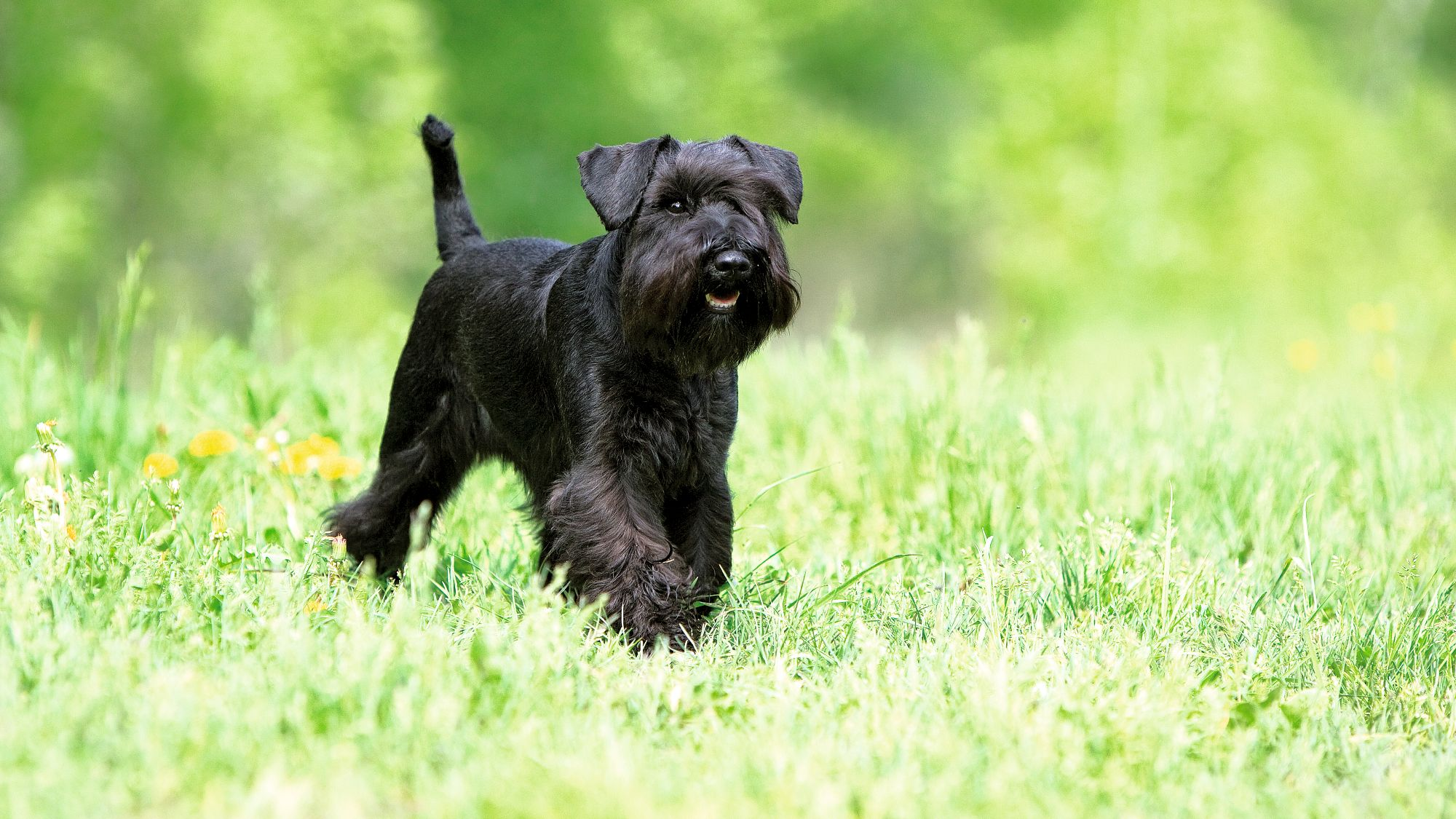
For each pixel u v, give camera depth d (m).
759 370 13.49
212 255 33.28
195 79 30.75
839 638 7.52
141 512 8.15
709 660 7.01
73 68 29.95
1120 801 5.42
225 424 11.38
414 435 9.27
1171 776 5.69
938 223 45.78
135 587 6.91
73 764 4.98
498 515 9.86
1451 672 7.38
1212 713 6.15
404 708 5.46
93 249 31.00
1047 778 5.46
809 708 6.34
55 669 5.73
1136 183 42.72
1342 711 6.71
